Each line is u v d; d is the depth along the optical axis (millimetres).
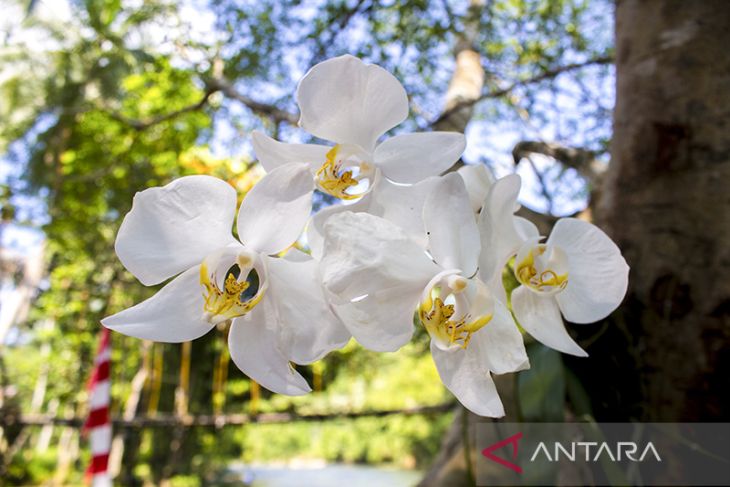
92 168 2004
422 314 158
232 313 172
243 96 802
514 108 983
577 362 322
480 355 165
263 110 768
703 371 306
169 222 177
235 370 2561
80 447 3814
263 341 180
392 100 185
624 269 192
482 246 168
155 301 178
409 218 181
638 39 381
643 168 351
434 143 189
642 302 326
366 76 181
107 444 1099
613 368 319
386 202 184
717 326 308
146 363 2324
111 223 1812
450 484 396
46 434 4059
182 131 1591
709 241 322
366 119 186
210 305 172
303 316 177
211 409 2691
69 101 2797
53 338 2789
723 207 326
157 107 1604
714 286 314
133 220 174
